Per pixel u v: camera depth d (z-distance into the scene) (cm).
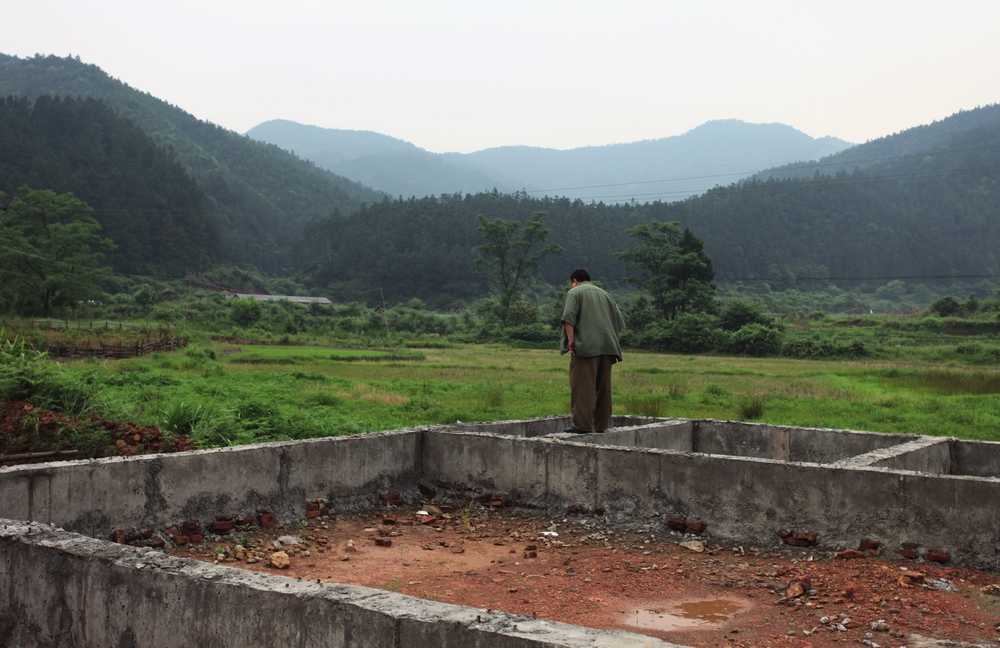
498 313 8912
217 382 1881
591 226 17625
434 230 17088
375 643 236
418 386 2222
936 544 441
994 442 675
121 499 455
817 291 18075
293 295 15550
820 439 756
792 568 445
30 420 706
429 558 473
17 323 4675
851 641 328
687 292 8156
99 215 13512
